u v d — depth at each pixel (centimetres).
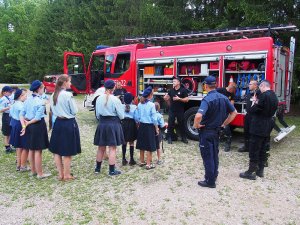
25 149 604
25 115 559
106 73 1076
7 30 4594
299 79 1256
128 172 602
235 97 770
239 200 471
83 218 420
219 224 400
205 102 495
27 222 410
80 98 2033
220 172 597
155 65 944
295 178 569
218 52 795
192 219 413
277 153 740
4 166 650
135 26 1984
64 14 3095
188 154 725
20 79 4644
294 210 441
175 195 490
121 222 407
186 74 867
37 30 3412
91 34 2567
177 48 875
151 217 420
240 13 1324
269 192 502
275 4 1243
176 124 911
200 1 1502
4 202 472
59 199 480
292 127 848
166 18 1551
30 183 549
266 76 727
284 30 842
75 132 548
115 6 2294
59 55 2936
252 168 559
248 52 748
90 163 662
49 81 2272
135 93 986
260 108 536
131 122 630
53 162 673
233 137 928
